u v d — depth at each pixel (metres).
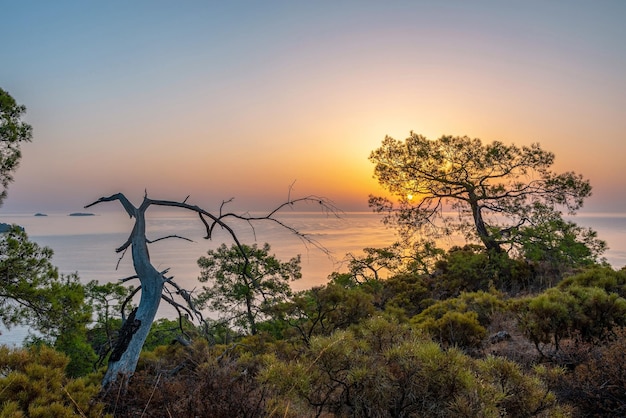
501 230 21.23
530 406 4.15
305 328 8.91
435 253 21.53
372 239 178.00
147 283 7.06
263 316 16.14
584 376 5.05
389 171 24.12
